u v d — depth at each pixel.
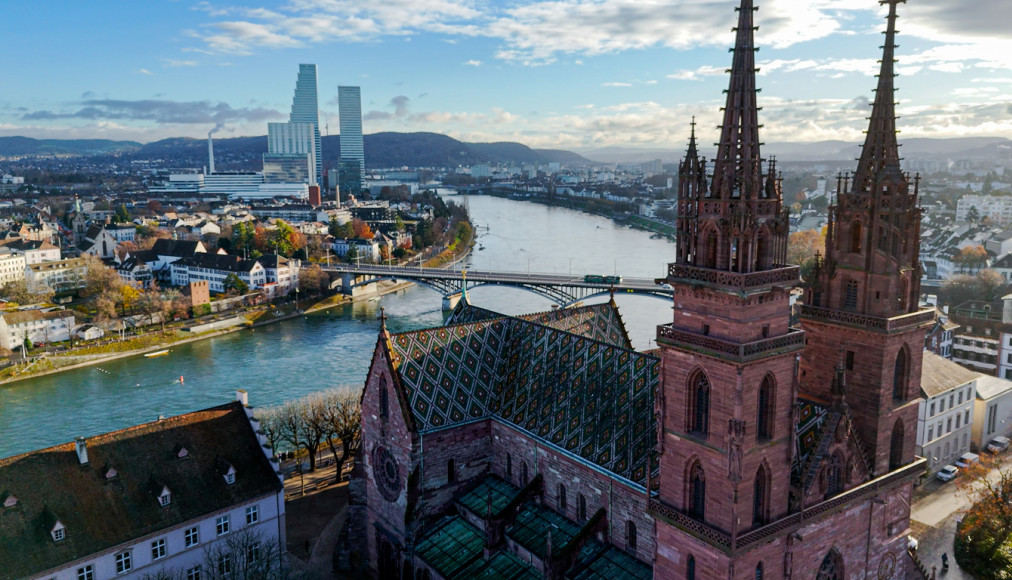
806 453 57.94
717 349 50.94
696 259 53.19
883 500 62.94
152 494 77.62
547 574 66.88
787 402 54.22
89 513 73.81
